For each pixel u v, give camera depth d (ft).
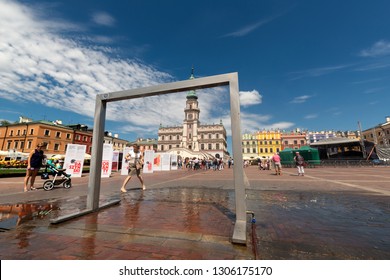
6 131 139.23
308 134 221.05
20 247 7.36
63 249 7.20
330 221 10.39
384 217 11.05
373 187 22.41
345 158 103.86
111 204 14.42
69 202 15.96
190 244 7.58
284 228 9.34
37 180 36.45
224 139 259.60
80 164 42.93
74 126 154.92
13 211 13.00
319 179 32.53
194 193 20.01
